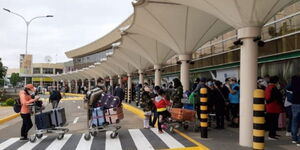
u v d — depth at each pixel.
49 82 87.56
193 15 12.10
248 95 7.19
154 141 8.20
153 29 13.60
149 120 11.16
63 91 41.16
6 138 9.23
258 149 5.87
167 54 19.67
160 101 9.44
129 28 15.02
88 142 8.26
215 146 7.18
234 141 7.80
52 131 8.64
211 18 12.20
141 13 12.34
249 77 7.20
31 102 8.76
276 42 12.84
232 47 16.72
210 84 9.89
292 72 11.95
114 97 8.74
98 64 40.47
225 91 11.14
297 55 11.38
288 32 12.12
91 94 8.74
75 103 27.97
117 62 30.06
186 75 14.28
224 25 12.77
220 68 18.19
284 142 7.47
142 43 18.95
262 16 7.12
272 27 13.27
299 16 11.45
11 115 15.62
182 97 10.41
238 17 7.22
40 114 8.58
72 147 7.67
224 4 7.39
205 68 20.50
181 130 9.89
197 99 9.83
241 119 7.32
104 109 8.73
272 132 7.91
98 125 8.67
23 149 7.55
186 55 14.22
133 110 17.92
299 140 7.33
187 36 13.38
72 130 10.59
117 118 8.66
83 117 15.09
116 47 24.06
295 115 7.30
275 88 7.87
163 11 12.01
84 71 53.44
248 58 7.23
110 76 42.56
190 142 7.88
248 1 6.82
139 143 7.97
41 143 8.27
